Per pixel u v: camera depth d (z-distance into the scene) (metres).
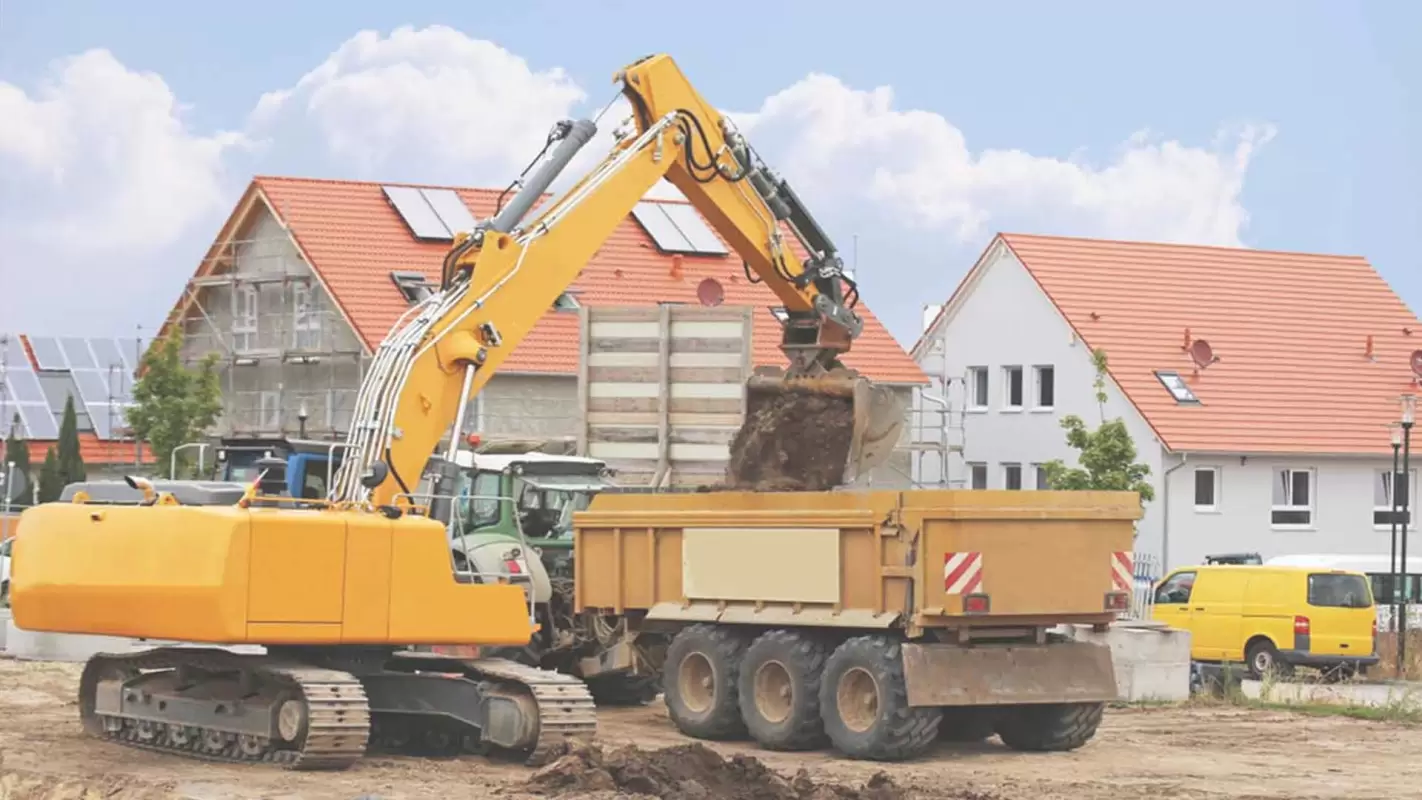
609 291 44.47
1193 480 47.56
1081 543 18.95
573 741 16.62
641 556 21.12
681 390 26.48
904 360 46.34
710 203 20.70
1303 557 37.84
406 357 18.08
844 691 18.81
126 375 57.53
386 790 15.64
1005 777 17.58
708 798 15.32
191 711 17.69
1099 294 51.00
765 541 19.70
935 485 52.44
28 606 17.30
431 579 17.22
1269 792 16.83
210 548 16.39
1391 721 22.81
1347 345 51.91
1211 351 49.78
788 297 21.44
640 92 20.25
